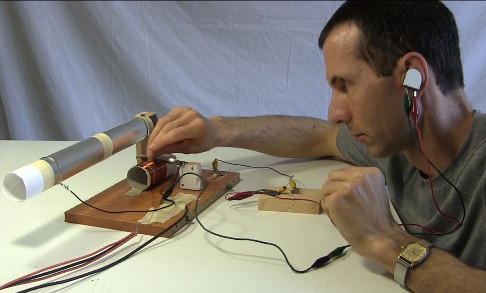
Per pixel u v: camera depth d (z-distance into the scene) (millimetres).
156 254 763
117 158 1312
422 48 726
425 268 662
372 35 721
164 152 1075
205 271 712
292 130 1282
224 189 1048
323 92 2020
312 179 1146
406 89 720
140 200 948
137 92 2088
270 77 2029
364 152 1145
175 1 1959
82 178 1145
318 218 917
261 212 944
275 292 658
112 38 2021
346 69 750
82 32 2023
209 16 1968
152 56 2035
